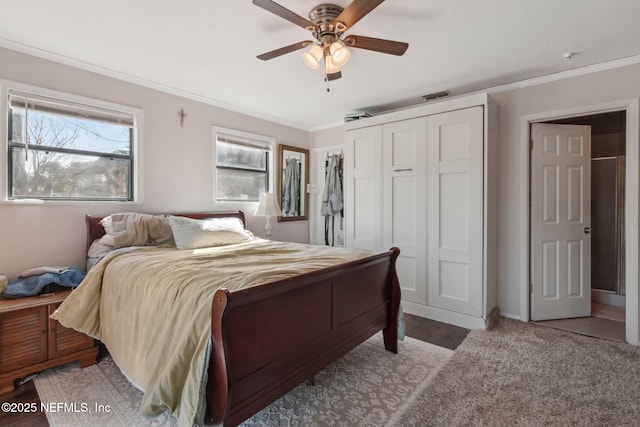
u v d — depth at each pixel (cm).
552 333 269
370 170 355
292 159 448
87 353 213
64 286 222
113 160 283
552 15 190
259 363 134
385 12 187
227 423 118
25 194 239
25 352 191
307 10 185
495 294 309
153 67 266
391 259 236
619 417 160
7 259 229
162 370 134
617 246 354
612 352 233
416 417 160
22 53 231
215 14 191
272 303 141
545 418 160
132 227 257
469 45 228
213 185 354
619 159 355
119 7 184
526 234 296
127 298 177
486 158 279
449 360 222
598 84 259
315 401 175
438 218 307
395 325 234
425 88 313
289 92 325
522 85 293
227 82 298
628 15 190
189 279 155
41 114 244
